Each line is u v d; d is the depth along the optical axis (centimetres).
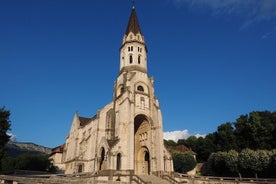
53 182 2583
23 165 8025
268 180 5650
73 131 8538
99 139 6375
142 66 6975
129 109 5897
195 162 8725
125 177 5034
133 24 7631
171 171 5891
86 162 6750
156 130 6188
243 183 5681
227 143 9344
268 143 7888
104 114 6731
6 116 5603
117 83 6931
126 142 5581
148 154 6394
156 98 6669
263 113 8856
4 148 5556
